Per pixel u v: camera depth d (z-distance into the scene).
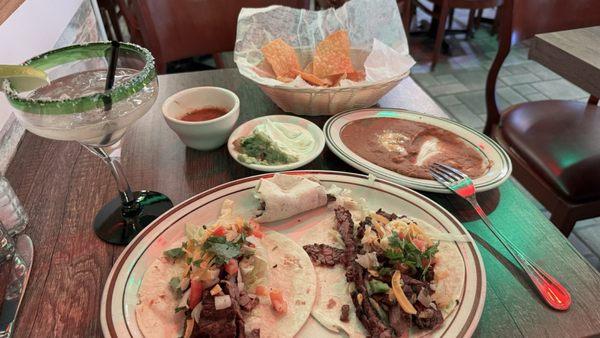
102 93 0.60
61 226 0.76
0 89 0.73
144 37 1.45
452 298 0.58
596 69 1.10
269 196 0.71
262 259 0.64
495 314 0.59
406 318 0.56
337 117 0.99
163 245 0.67
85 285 0.65
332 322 0.58
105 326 0.55
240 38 1.12
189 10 1.50
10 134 0.95
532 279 0.63
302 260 0.66
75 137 0.64
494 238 0.72
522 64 3.15
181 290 0.60
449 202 0.80
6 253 0.69
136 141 0.98
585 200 1.34
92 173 0.89
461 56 3.33
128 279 0.61
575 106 1.60
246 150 0.87
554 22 1.57
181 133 0.89
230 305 0.56
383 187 0.77
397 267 0.62
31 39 1.14
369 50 1.14
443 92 2.88
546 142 1.45
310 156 0.86
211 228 0.67
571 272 0.65
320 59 1.09
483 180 0.80
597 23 1.60
